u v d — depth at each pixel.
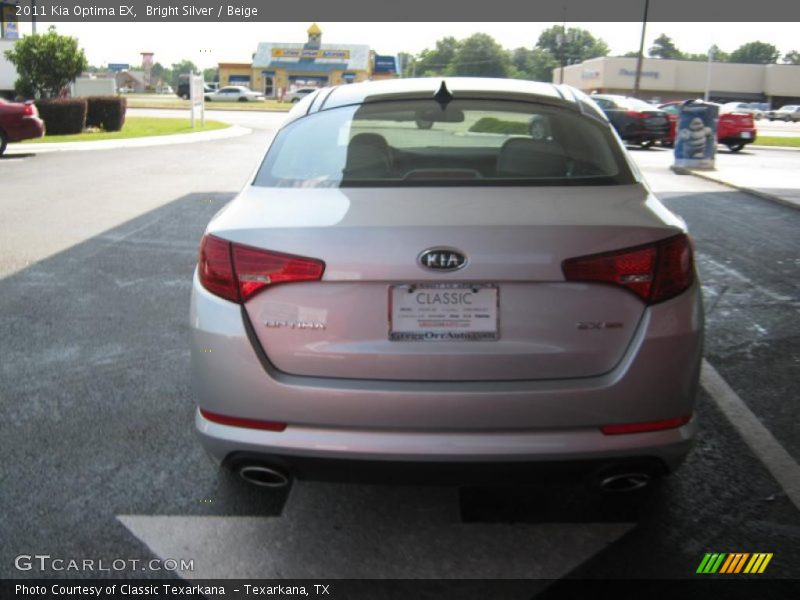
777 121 66.31
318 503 3.01
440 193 2.62
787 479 3.19
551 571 2.58
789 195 11.26
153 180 12.51
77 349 4.73
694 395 2.46
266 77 82.44
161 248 7.49
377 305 2.35
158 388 4.15
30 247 7.46
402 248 2.31
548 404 2.31
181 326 5.19
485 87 3.37
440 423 2.32
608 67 75.81
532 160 2.88
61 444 3.49
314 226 2.38
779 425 3.73
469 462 2.31
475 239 2.31
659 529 2.82
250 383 2.40
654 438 2.38
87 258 7.04
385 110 3.17
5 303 5.66
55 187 11.63
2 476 3.19
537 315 2.34
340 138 3.04
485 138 3.06
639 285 2.36
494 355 2.34
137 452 3.42
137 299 5.80
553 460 2.33
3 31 33.06
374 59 84.50
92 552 2.68
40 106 21.67
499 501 3.02
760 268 6.88
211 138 22.84
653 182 13.60
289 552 2.69
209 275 2.48
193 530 2.83
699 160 15.41
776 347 4.84
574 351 2.35
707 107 15.17
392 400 2.32
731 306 5.72
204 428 2.51
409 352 2.35
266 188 2.80
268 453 2.40
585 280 2.33
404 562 2.63
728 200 11.22
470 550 2.70
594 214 2.46
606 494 3.05
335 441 2.35
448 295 2.33
